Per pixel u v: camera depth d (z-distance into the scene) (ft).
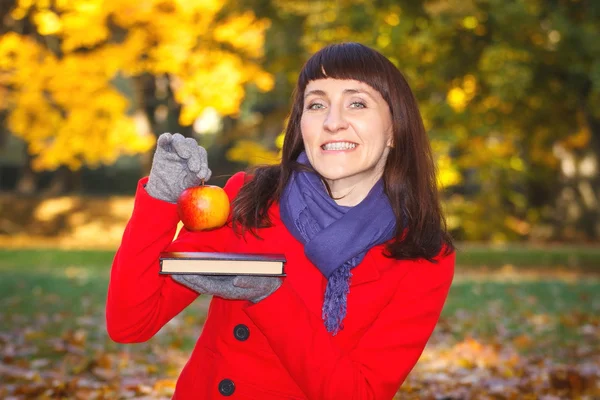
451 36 45.75
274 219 7.02
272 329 6.18
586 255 55.31
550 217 80.12
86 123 56.90
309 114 6.92
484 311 28.07
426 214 7.08
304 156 7.16
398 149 7.06
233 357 6.62
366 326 6.76
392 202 6.98
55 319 23.72
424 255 6.93
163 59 54.13
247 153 63.00
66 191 91.81
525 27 43.04
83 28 51.03
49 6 53.88
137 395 15.39
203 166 6.15
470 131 49.26
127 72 56.90
